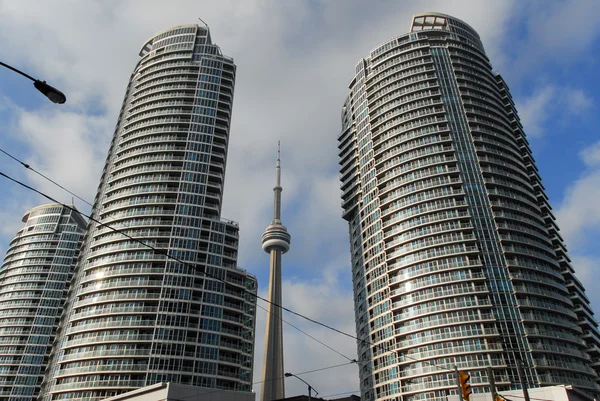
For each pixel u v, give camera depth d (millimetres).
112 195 123812
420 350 95938
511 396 72062
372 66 143625
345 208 136500
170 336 101562
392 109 129750
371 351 107625
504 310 95375
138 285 107188
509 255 103000
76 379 98000
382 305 108188
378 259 114500
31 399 142875
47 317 156500
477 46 144500
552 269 106312
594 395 92000
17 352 149500
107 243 115500
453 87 128500
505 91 139750
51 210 179750
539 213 116000
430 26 154125
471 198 109688
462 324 94688
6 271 167875
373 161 128250
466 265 100438
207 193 124938
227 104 142875
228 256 118125
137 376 96750
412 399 92312
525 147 131750
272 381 193875
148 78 146250
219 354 103562
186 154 129000
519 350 90812
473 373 88875
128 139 133500
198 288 109062
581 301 119000
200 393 73188
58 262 167125
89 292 108938
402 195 115312
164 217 118312
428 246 105500
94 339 101750
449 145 118250
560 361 91188
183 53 149875
